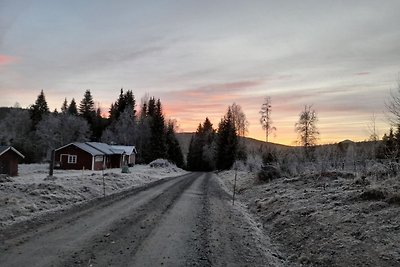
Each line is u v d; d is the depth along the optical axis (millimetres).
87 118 111125
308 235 11977
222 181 45750
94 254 9719
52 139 86375
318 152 40406
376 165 19000
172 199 22906
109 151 65812
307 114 62812
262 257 10516
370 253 9086
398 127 18266
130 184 31734
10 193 18562
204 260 9750
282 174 31141
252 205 21719
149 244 11047
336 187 18109
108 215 15930
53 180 25703
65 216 15203
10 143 80438
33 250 9859
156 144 94125
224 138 84562
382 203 12461
